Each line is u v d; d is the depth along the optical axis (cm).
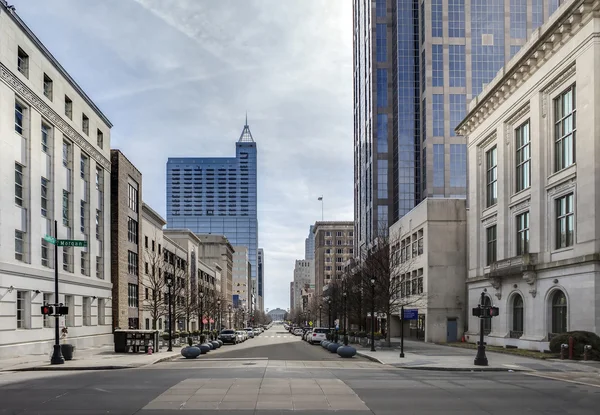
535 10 10662
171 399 1516
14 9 3244
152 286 6156
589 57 3225
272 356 3616
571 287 3334
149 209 6203
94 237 4659
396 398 1559
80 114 4403
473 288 5197
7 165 3164
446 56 10600
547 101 3812
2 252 3086
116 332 3722
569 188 3475
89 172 4584
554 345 3162
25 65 3478
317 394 1614
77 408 1374
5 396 1585
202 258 13662
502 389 1780
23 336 3297
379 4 11875
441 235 5822
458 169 10406
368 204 11844
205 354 3778
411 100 11062
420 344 5225
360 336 5944
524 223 4188
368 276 5534
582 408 1416
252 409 1362
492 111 4791
